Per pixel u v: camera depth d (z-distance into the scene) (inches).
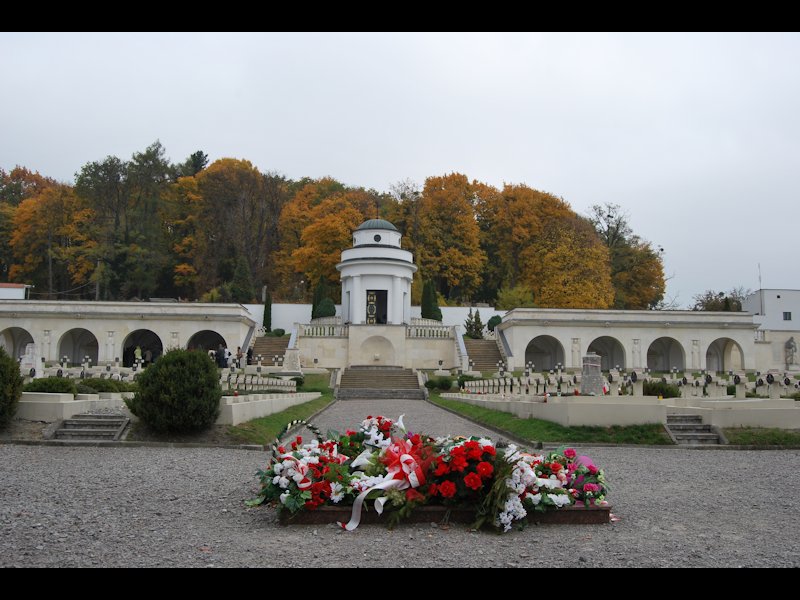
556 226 3105.3
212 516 399.9
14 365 739.4
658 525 388.2
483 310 2827.3
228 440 741.9
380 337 2406.5
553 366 2513.5
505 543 344.8
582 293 2819.9
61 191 3218.5
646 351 2378.2
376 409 1378.0
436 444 403.9
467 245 3221.0
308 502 379.2
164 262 3193.9
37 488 467.2
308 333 2407.7
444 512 384.2
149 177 3255.4
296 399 1311.5
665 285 3442.4
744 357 2400.3
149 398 735.7
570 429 783.1
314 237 2967.5
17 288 2642.7
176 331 2313.0
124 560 302.0
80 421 755.4
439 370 2170.3
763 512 424.5
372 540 348.2
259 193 3444.9
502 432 876.0
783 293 2913.4
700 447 735.7
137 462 598.2
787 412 788.6
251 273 3275.1
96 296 3043.8
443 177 3496.6
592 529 378.0
